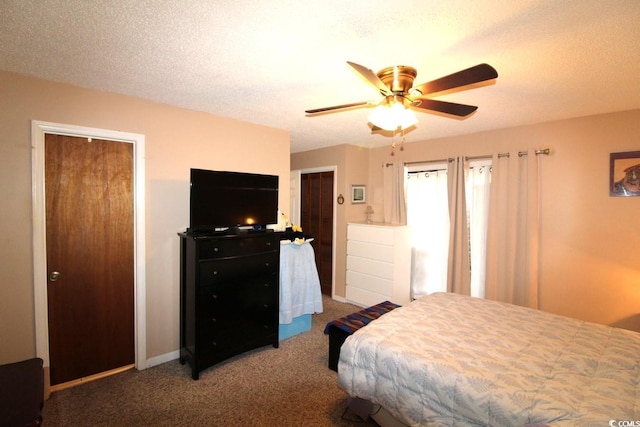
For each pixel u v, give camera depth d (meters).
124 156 2.53
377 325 2.05
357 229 4.27
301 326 3.36
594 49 1.65
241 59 1.82
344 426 1.94
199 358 2.45
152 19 1.42
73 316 2.35
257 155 3.31
